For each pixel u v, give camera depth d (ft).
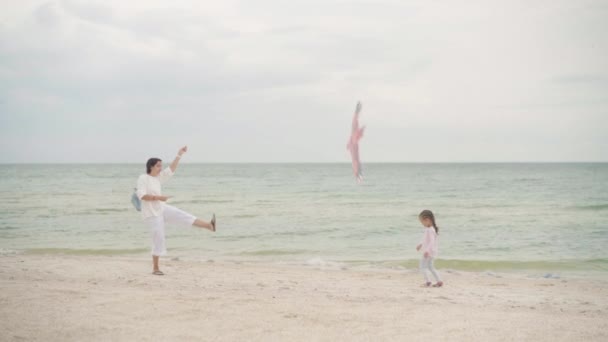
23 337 15.33
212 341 15.46
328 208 92.84
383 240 55.88
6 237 55.57
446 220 73.67
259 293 24.21
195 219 29.30
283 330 16.85
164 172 28.73
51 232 59.72
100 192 135.74
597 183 193.98
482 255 45.55
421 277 32.71
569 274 36.11
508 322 18.84
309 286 27.66
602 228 64.18
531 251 47.67
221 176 301.43
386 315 19.56
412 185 187.11
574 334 17.30
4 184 185.78
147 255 43.14
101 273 29.27
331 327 17.43
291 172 406.82
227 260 41.45
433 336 16.60
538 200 110.32
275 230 63.57
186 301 20.80
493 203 103.30
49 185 179.93
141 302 20.30
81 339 15.30
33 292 21.79
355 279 31.01
